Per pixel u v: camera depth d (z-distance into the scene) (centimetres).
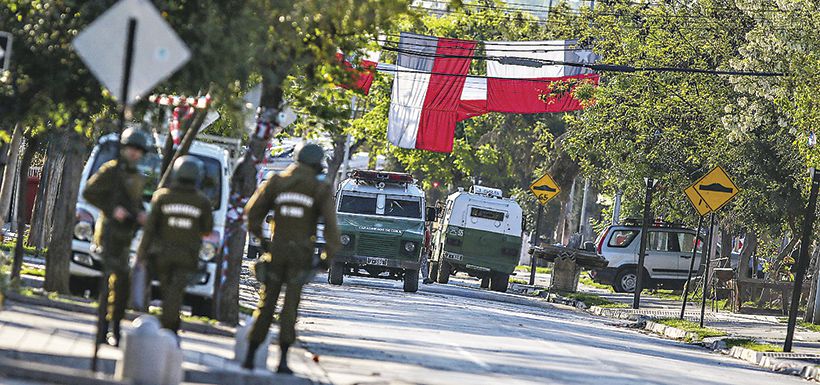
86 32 2864
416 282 10100
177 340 3356
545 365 4694
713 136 10988
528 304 10238
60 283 5066
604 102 11762
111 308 3581
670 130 11462
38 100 4497
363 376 3784
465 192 12188
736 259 13925
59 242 5066
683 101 11412
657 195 12775
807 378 5728
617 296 12431
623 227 13575
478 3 13812
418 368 4159
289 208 3419
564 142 13050
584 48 11531
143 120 4606
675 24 11550
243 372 3388
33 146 5597
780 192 10956
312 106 5403
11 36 4188
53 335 3662
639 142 11906
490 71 11719
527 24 14238
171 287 3344
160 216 3353
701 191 8406
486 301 9844
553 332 6781
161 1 3906
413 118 12206
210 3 3944
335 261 10081
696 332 7794
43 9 4344
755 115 9800
